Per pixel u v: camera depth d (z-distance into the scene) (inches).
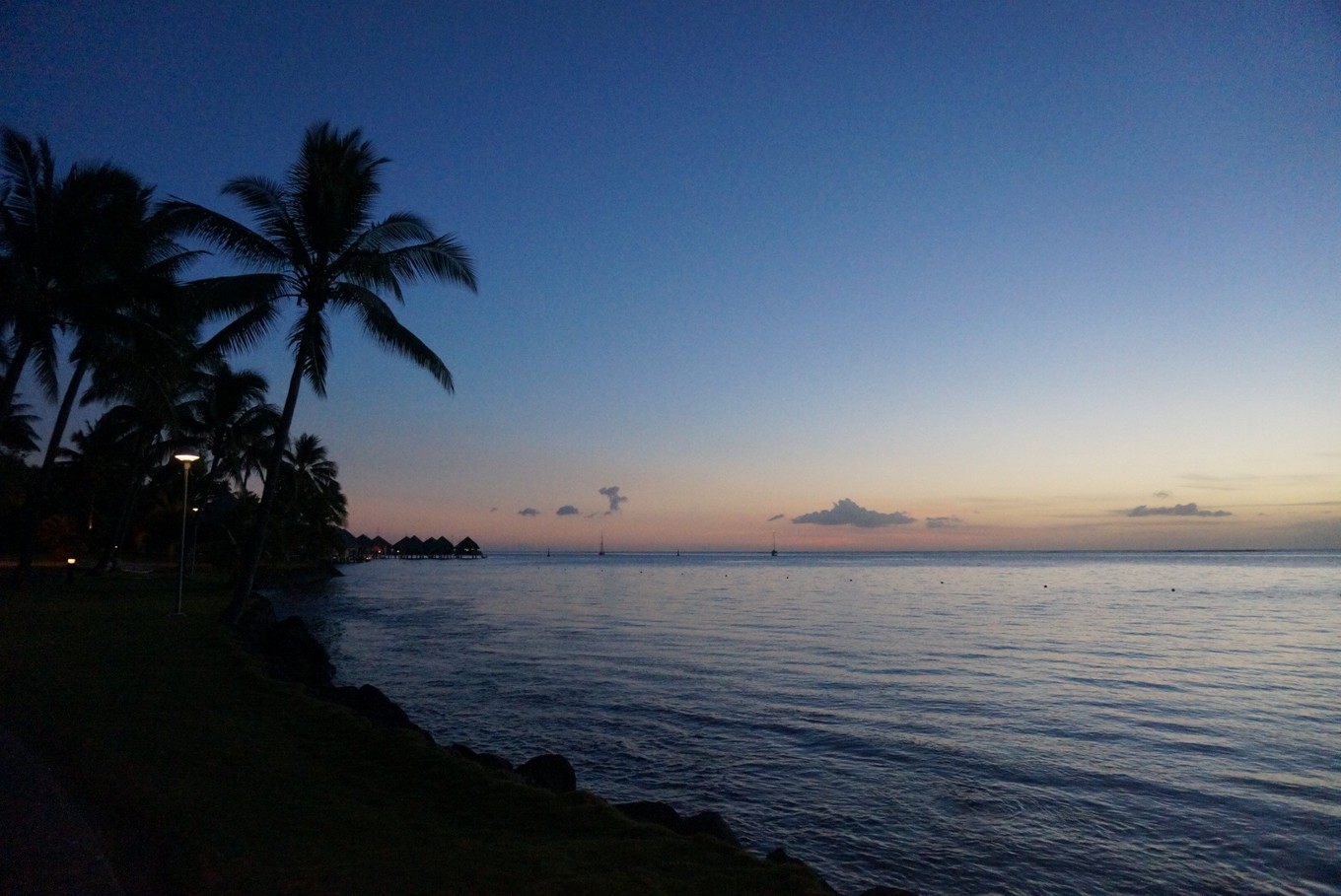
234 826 254.8
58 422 1214.3
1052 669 994.1
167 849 232.5
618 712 740.0
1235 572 4564.5
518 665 1016.2
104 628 791.7
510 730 669.3
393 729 391.2
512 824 273.3
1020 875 392.2
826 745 625.0
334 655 1112.2
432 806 288.4
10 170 882.8
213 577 1969.7
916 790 518.0
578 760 585.0
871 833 445.7
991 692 841.5
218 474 1875.0
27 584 1216.8
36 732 361.4
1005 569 5319.9
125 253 909.8
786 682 895.7
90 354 996.6
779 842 433.1
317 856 234.2
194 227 836.0
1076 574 4384.8
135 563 2394.2
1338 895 372.2
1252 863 405.7
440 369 892.6
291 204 866.8
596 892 217.5
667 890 221.9
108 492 2094.0
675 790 518.9
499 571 5196.9
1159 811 478.3
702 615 1788.9
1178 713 743.1
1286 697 821.2
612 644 1244.5
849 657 1093.8
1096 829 450.9
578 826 274.1
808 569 5634.8
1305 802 492.4
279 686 510.0
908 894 266.4
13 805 259.3
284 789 299.7
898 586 3102.9
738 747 618.5
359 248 874.8
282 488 2443.4
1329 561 7445.9
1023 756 593.3
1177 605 2079.2
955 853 419.2
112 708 424.8
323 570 3120.1
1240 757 591.8
